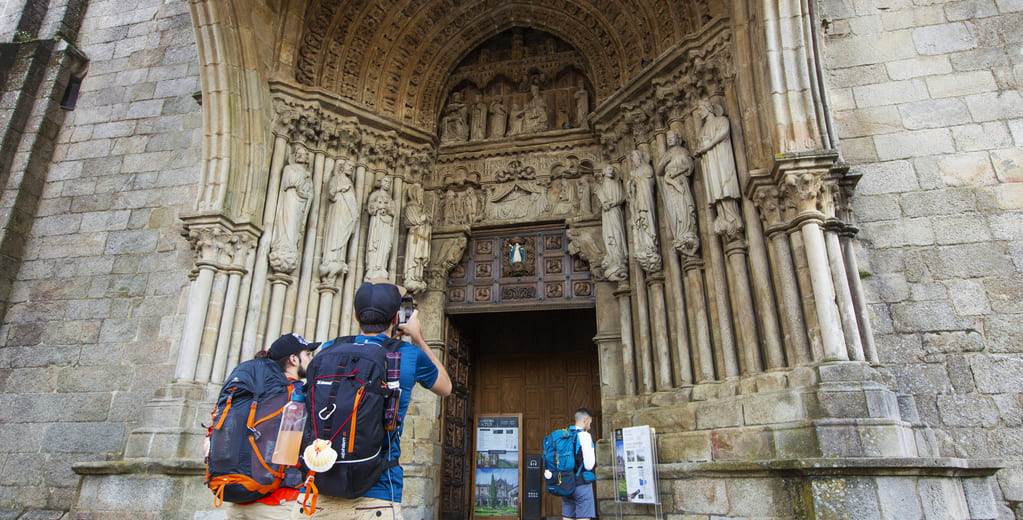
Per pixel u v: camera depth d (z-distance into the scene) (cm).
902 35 864
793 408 631
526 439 1247
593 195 1077
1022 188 761
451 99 1220
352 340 306
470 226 1118
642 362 902
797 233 707
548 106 1190
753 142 781
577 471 707
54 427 924
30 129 1102
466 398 1180
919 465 517
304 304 941
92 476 742
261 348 890
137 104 1116
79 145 1111
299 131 997
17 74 1127
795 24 760
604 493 882
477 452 1180
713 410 726
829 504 534
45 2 1219
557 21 1145
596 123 1056
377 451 269
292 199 943
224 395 370
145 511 704
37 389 954
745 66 804
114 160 1084
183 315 945
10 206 1040
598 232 1045
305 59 1045
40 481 896
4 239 1019
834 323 650
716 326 798
